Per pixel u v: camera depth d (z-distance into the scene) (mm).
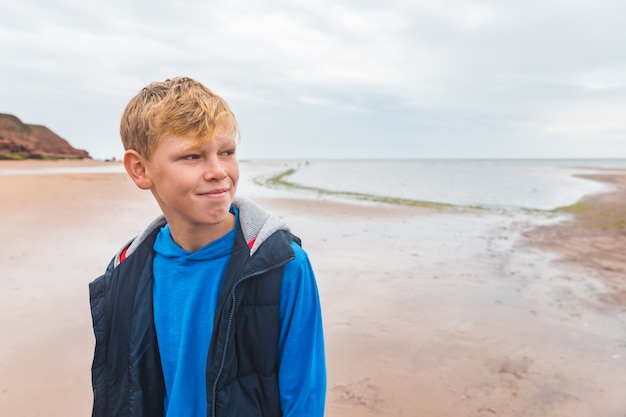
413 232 10281
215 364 1085
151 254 1228
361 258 7562
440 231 10547
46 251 7301
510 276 6613
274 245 1095
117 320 1210
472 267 7109
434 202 18375
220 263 1131
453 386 3498
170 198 1003
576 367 3830
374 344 4227
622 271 6949
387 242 8992
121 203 14156
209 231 1108
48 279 5770
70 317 4570
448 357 3984
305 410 1125
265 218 1143
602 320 4902
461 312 5094
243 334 1104
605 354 4082
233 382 1113
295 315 1116
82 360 3729
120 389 1216
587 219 12969
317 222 11398
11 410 3016
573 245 9016
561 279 6492
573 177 46719
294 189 24234
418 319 4863
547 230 10906
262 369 1124
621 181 37375
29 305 4867
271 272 1097
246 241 1114
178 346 1144
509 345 4246
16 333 4176
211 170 976
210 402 1093
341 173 55250
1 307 4789
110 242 8141
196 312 1127
